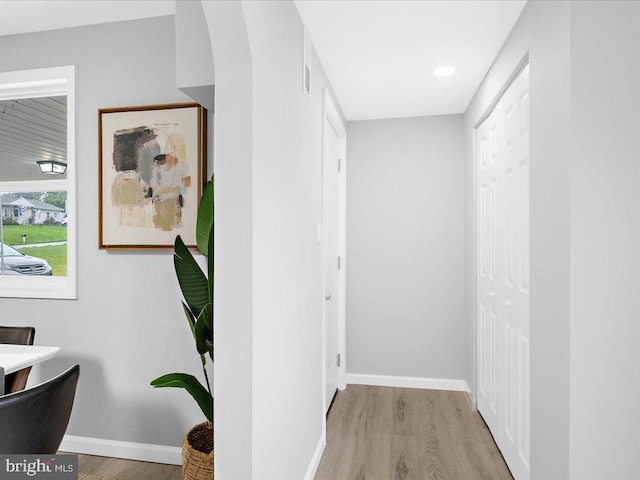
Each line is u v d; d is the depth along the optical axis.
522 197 2.10
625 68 1.44
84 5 2.25
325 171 2.90
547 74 1.68
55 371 2.49
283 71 1.74
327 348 3.07
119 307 2.42
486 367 2.89
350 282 3.76
